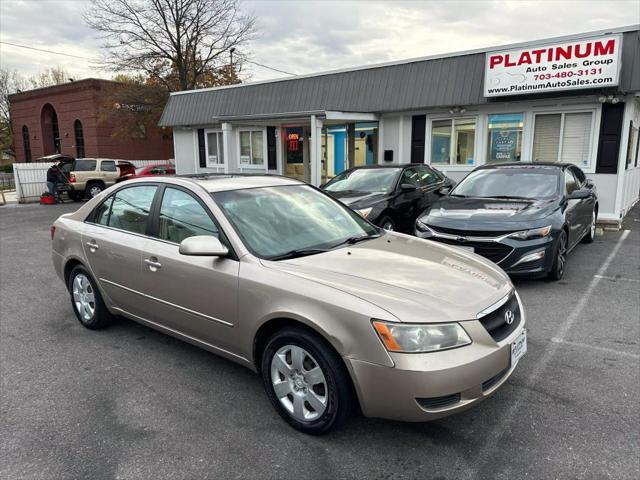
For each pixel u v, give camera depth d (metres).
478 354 2.59
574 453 2.67
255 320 3.02
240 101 15.97
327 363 2.69
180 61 25.11
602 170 10.22
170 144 33.69
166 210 3.82
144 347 4.25
